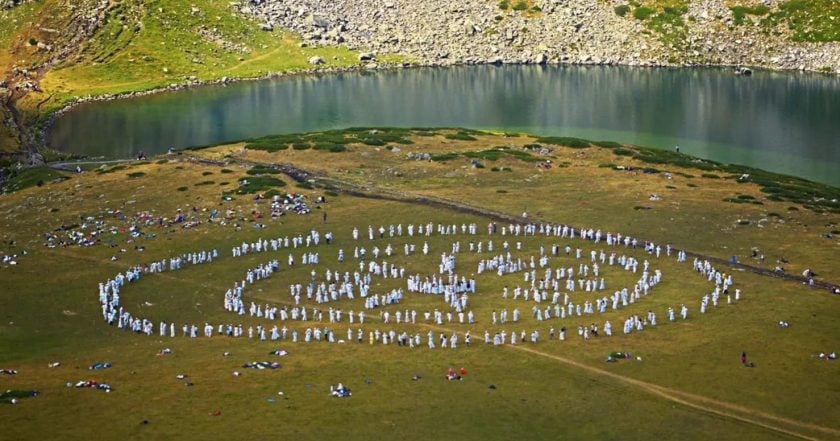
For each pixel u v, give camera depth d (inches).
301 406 3914.9
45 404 3870.6
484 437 3710.6
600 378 4252.0
